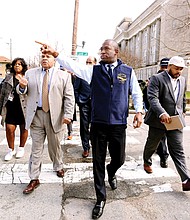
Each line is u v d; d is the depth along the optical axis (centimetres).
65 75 316
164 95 329
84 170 393
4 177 356
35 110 304
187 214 271
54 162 358
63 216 264
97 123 272
